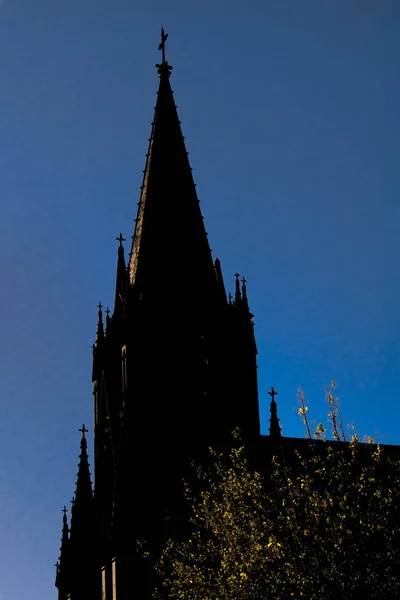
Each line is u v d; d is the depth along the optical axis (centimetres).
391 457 10856
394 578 6291
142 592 9338
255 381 10569
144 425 9956
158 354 10262
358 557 6359
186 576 7538
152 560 9431
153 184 10981
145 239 10769
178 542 9288
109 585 9669
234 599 6806
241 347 10538
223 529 7175
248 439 10112
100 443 10519
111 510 9900
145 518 9612
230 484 7356
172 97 11338
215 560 7825
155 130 11188
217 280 10775
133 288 10544
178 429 10025
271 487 9431
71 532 10550
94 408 10794
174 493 9762
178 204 10894
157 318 10388
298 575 6462
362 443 8150
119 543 9500
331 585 6322
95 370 10794
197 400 10175
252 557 6750
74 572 10375
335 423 6769
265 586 6644
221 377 10319
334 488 6856
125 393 10119
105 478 10300
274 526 6806
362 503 6588
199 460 9906
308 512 6662
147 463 9831
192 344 10369
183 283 10569
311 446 7019
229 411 10206
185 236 10781
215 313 10531
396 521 6519
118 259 11006
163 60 11450
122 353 10388
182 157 11112
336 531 6456
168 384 10181
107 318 10806
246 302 10788
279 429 10188
